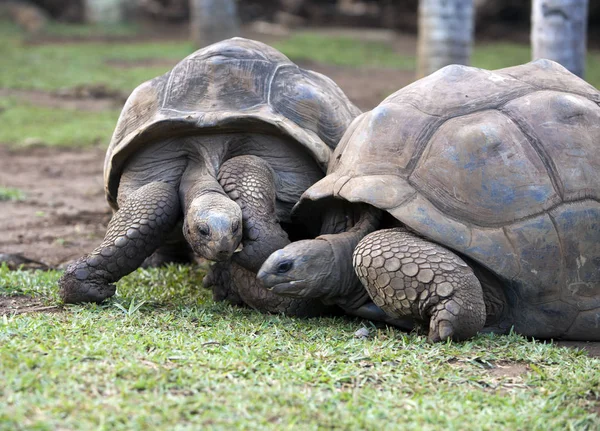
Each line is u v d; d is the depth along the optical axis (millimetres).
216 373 3475
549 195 4086
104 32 23016
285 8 25016
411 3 24219
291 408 3184
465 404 3330
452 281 3916
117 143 5082
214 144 4863
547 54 7570
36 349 3590
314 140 4910
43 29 22734
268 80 5035
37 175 9391
